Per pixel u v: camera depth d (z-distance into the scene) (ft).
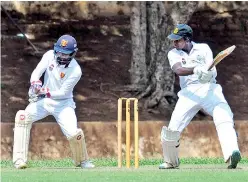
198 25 245.65
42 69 124.36
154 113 191.31
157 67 193.26
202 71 117.70
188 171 114.11
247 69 225.56
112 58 225.76
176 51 121.49
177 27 120.37
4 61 222.48
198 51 120.67
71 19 243.40
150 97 193.36
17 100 204.13
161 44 192.95
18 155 124.36
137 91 197.06
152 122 164.66
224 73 222.89
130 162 137.80
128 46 232.73
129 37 237.25
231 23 245.86
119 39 236.02
